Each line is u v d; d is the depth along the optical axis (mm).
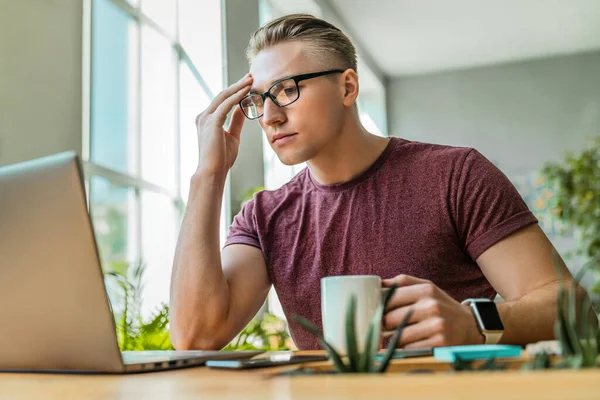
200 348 1390
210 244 1413
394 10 6473
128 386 674
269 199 1691
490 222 1448
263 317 4055
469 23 6770
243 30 4352
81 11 2977
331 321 931
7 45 2488
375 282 940
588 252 5555
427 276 1512
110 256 3416
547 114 7676
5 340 882
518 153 7715
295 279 1582
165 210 3805
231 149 1552
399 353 890
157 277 3670
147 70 3773
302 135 1486
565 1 6301
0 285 875
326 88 1504
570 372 406
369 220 1557
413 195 1544
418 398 351
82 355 836
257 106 1537
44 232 839
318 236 1587
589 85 7594
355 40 7043
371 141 1626
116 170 3289
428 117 8055
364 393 381
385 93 8180
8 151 2453
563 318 597
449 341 973
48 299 843
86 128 3012
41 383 752
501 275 1390
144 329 2477
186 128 3977
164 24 3963
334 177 1603
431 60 7746
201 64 4074
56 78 2758
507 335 1113
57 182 827
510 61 7836
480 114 7891
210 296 1381
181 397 534
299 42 1506
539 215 7434
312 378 517
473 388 368
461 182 1505
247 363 821
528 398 334
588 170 5688
